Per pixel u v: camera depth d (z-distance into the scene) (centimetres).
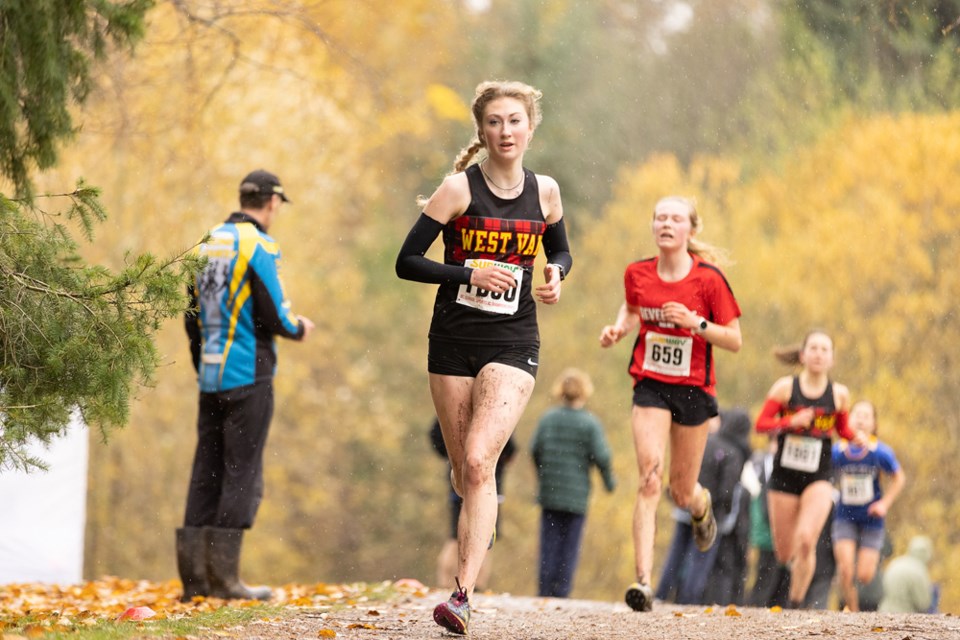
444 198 1709
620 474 8000
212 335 2428
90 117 3569
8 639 1482
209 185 5753
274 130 6100
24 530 2950
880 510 3400
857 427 3431
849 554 3441
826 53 7056
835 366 6550
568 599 2752
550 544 3334
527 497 9225
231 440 2430
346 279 10106
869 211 6525
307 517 9744
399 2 7900
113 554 7475
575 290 8781
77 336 1773
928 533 6012
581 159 9788
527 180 1755
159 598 2486
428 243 1720
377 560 9931
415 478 10212
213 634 1550
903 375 6328
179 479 7581
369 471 10062
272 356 2480
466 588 1627
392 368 10406
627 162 9256
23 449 1781
